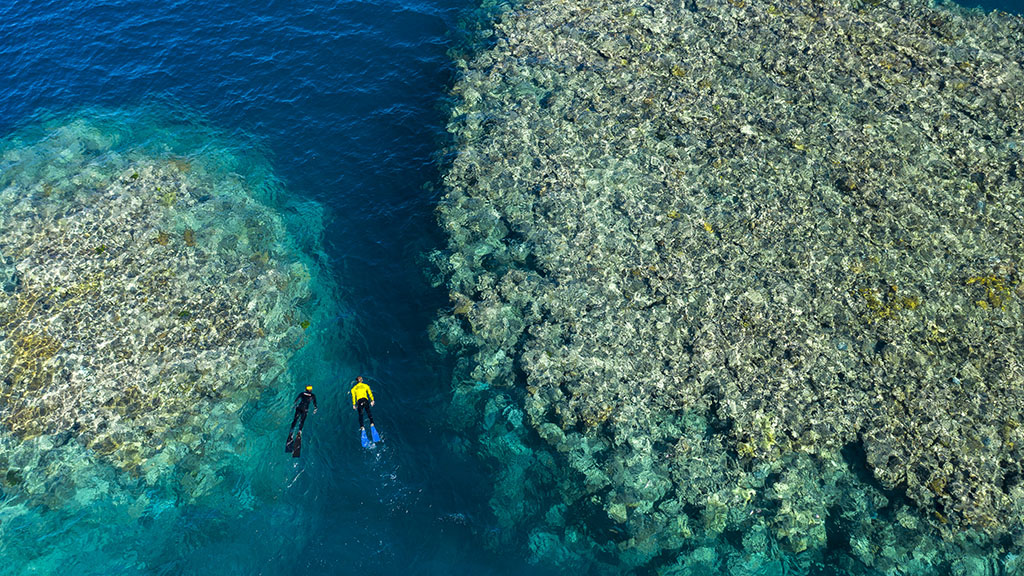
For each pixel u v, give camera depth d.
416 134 33.81
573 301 26.09
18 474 22.47
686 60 34.66
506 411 24.09
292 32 38.94
